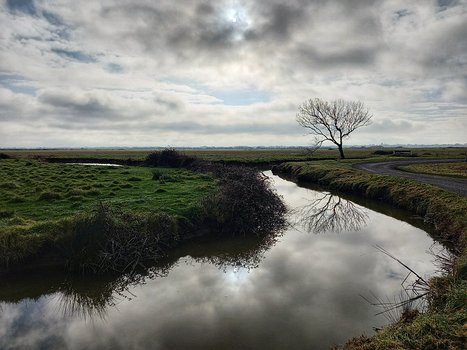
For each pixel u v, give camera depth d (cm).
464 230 1502
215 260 1473
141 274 1326
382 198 2723
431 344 643
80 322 988
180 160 4647
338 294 1084
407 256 1429
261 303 1042
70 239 1340
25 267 1293
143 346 841
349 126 6931
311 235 1825
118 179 2945
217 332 891
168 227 1567
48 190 2200
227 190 1955
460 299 794
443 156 6919
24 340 891
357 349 710
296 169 5125
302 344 825
